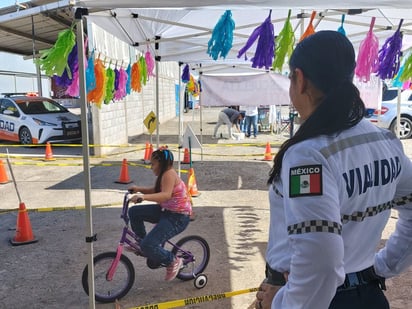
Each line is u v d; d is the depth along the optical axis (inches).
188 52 286.2
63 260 182.5
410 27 198.2
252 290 139.9
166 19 193.2
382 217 53.3
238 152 473.4
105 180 341.7
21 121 527.5
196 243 172.9
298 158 46.8
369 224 51.2
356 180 47.7
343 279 44.8
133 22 189.0
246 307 142.3
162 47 278.1
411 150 453.1
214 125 812.6
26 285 160.1
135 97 638.5
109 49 342.0
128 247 145.1
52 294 152.9
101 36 316.2
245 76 450.3
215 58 138.3
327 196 44.4
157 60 266.1
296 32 223.5
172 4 107.4
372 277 54.0
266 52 140.7
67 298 149.9
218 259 181.9
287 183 47.0
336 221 43.9
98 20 169.5
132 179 344.8
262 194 292.8
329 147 47.1
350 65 50.1
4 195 298.4
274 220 53.6
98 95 190.2
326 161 46.1
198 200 277.6
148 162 418.6
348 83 49.6
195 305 143.9
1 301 148.2
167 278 150.6
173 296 150.8
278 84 447.2
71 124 531.2
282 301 47.4
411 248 61.2
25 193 303.1
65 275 168.1
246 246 196.9
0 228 226.7
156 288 156.6
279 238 52.8
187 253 158.1
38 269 173.9
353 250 50.8
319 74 49.4
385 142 53.7
